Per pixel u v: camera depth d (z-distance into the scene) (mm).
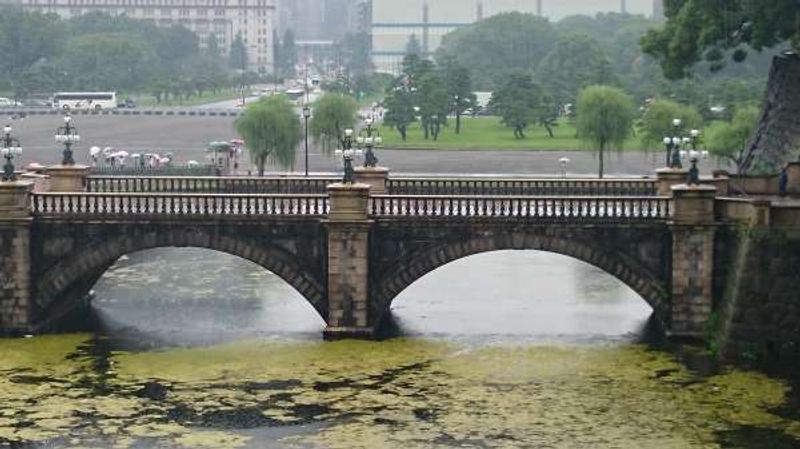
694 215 101000
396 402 86250
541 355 98688
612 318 112750
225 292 125375
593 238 103062
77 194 105250
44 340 104000
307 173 178250
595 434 79438
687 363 95625
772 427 80312
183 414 83812
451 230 103500
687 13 133500
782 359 95750
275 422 82125
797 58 122125
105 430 80562
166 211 105125
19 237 104688
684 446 77062
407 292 126000
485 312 115562
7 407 85375
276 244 104750
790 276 95938
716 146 191750
